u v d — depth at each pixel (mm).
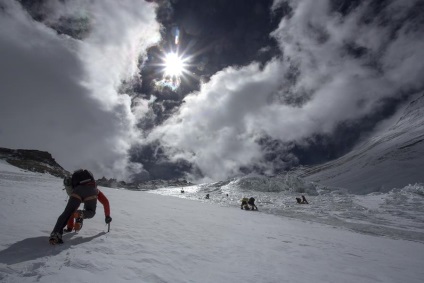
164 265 3488
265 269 4105
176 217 8289
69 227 4504
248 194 44188
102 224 5434
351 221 15805
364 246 7566
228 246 5297
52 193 10297
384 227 13797
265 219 12414
